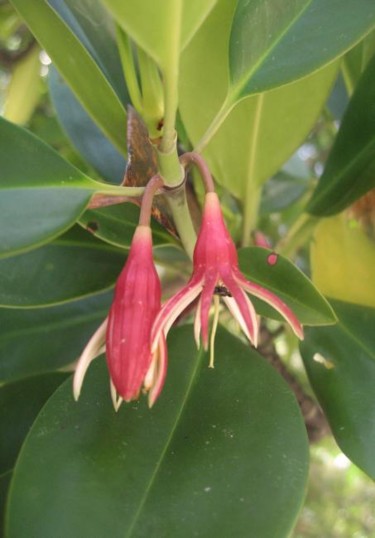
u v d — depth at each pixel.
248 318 0.12
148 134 0.15
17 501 0.13
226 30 0.16
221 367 0.15
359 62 0.20
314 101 0.18
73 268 0.17
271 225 0.30
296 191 0.29
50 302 0.17
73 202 0.13
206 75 0.17
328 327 0.17
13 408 0.18
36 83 0.30
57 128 0.32
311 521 0.56
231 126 0.18
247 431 0.14
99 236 0.16
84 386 0.15
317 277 0.19
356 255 0.19
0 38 0.33
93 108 0.17
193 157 0.13
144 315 0.12
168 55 0.11
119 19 0.10
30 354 0.20
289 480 0.13
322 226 0.20
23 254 0.17
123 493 0.13
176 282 0.22
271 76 0.14
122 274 0.12
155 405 0.15
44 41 0.16
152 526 0.13
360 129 0.18
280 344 0.32
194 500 0.13
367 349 0.16
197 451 0.14
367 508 0.57
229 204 0.24
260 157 0.19
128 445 0.14
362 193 0.18
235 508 0.13
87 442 0.14
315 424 0.24
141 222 0.12
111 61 0.19
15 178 0.12
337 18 0.15
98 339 0.12
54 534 0.13
